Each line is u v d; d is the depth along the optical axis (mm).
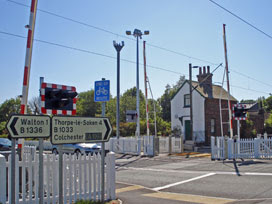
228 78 20391
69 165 7828
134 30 23125
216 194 9422
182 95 31984
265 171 13234
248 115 34812
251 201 8203
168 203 8281
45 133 6098
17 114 5660
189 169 14906
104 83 15562
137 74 23531
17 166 6949
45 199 7465
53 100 7383
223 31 20781
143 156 21500
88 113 70625
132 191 10133
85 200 7773
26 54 9539
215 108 31078
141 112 49219
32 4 9688
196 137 30047
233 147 18234
